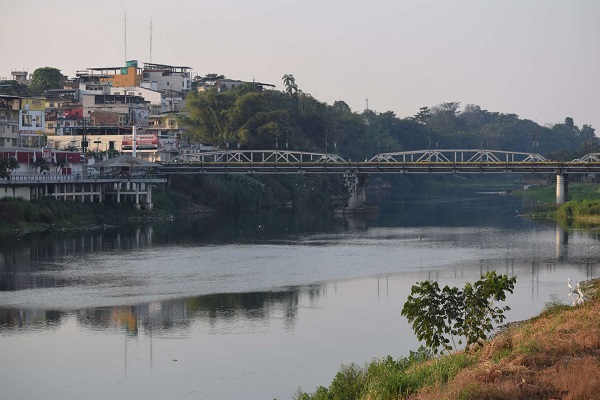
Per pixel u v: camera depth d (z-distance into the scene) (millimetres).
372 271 105250
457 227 162750
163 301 86062
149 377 60406
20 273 102812
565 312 60281
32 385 58938
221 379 59688
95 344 69188
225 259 116375
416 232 154000
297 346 67875
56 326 75375
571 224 165125
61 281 97438
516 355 46344
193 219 183125
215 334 72188
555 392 39688
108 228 157875
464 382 42062
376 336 70750
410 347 66938
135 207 180875
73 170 184625
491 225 166500
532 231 152875
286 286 94562
